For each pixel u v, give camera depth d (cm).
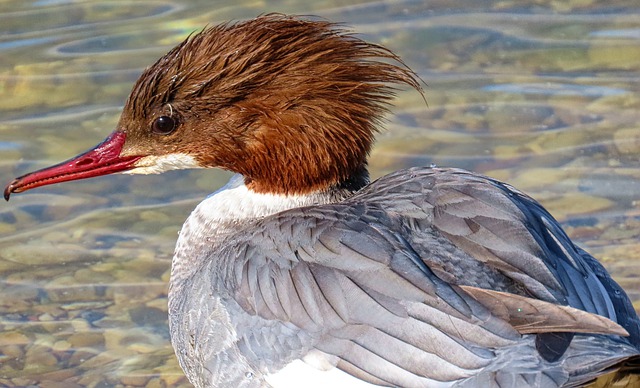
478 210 753
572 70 1309
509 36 1367
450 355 691
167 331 1001
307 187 858
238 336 796
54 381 945
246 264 797
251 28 836
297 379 759
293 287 761
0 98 1291
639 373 736
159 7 1439
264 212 870
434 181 793
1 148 1212
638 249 1045
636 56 1321
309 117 832
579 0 1437
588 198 1115
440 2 1435
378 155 1185
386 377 714
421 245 747
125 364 964
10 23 1415
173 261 909
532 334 681
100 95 1289
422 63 1324
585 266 762
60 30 1398
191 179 1184
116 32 1388
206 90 833
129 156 860
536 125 1224
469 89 1284
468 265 730
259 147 844
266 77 827
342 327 733
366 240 747
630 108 1240
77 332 998
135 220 1125
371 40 1351
